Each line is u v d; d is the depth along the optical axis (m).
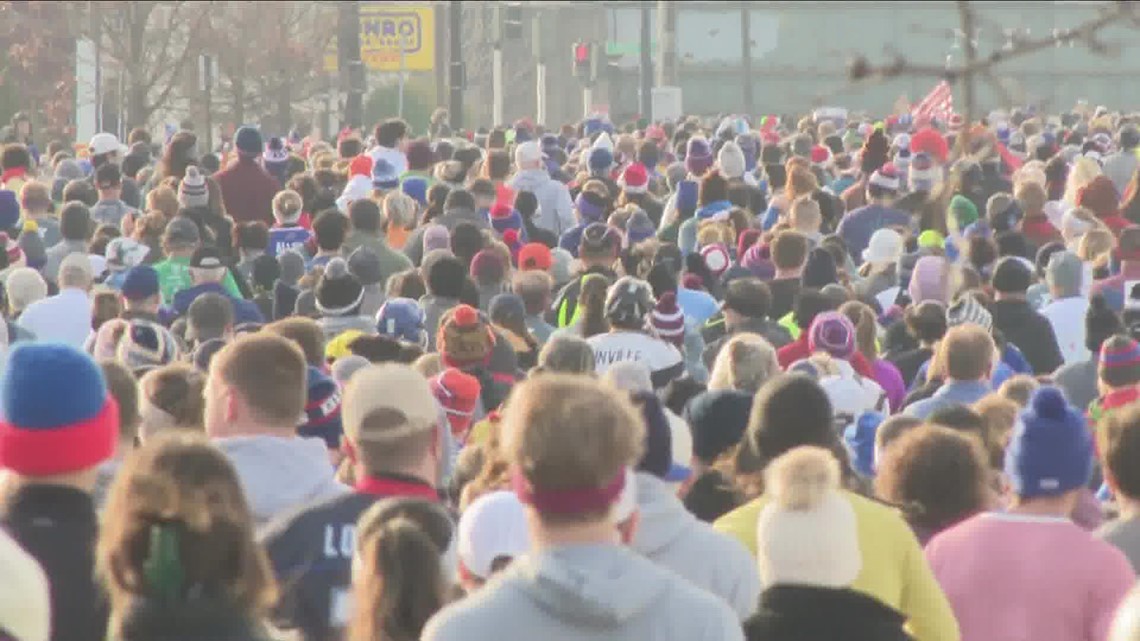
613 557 12.73
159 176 57.78
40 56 125.56
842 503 15.36
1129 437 18.48
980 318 32.91
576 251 48.34
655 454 17.03
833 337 29.94
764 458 19.41
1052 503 17.62
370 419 16.50
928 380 28.92
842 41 189.38
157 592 12.26
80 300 35.28
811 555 15.20
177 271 38.22
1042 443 17.44
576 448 12.49
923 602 16.91
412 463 16.62
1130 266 38.09
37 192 47.69
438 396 25.00
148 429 21.28
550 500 12.62
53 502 15.09
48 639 14.23
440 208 49.69
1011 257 35.50
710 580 16.91
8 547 13.88
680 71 195.75
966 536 17.70
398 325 31.39
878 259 40.22
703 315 37.03
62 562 14.86
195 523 12.26
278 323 26.72
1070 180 50.28
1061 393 17.61
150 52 133.75
